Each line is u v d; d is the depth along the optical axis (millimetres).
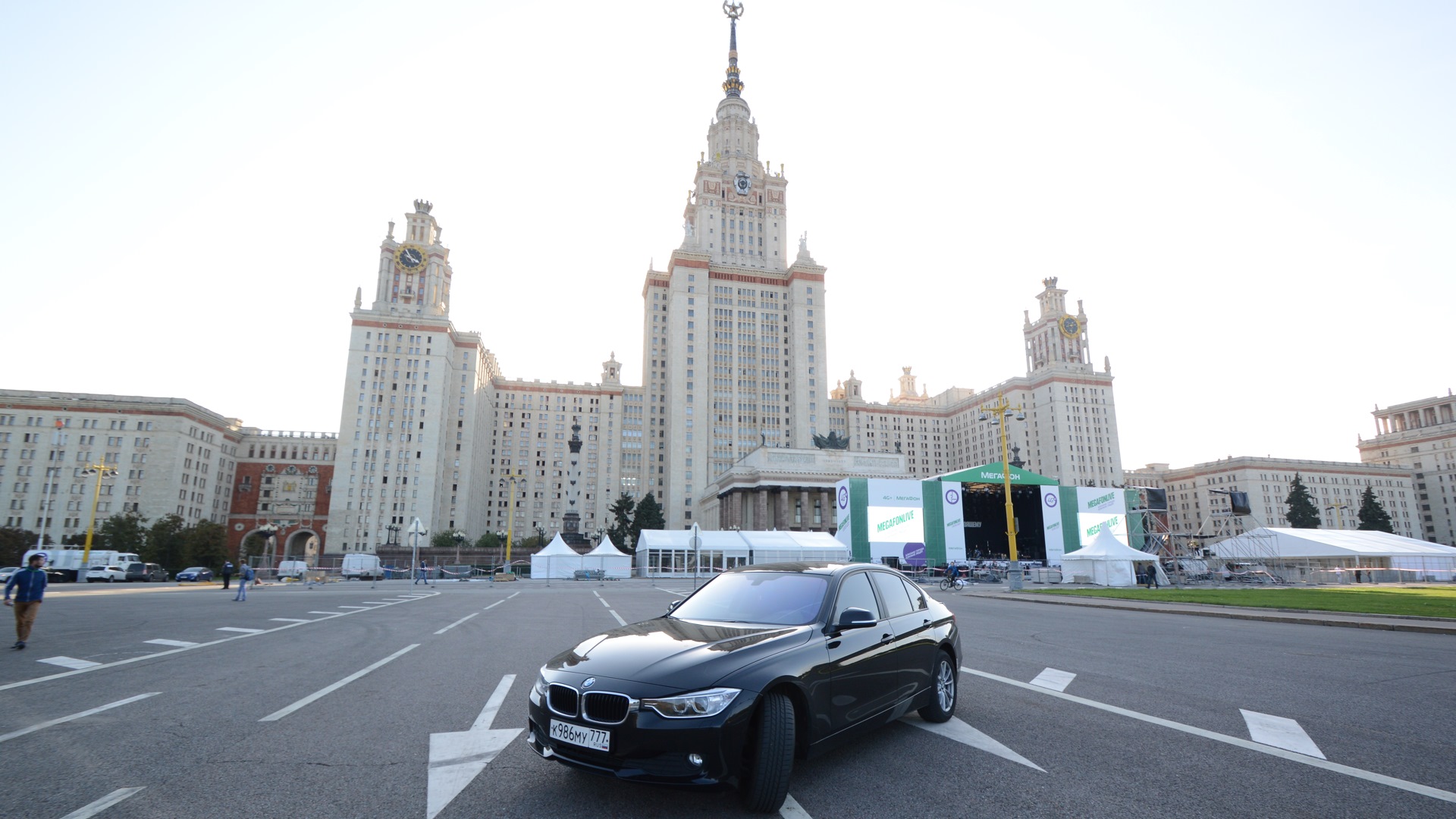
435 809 4367
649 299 148250
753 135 150125
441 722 6715
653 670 4453
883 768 5215
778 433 129875
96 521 100562
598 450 146125
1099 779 4969
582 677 4520
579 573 58219
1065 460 148000
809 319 134500
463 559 96500
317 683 8781
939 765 5289
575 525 74812
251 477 121188
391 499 113562
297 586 45625
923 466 176000
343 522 111625
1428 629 14383
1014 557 35562
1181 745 5859
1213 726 6469
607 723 4266
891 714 5711
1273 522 153875
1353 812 4320
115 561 55312
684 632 5234
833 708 4957
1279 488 156875
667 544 62656
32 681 8969
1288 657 10891
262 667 10148
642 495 143000
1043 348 163000
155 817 4230
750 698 4273
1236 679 8883
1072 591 33219
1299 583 46438
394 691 8266
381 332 119062
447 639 13703
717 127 151250
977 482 70375
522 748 5781
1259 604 21297
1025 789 4754
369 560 67438
